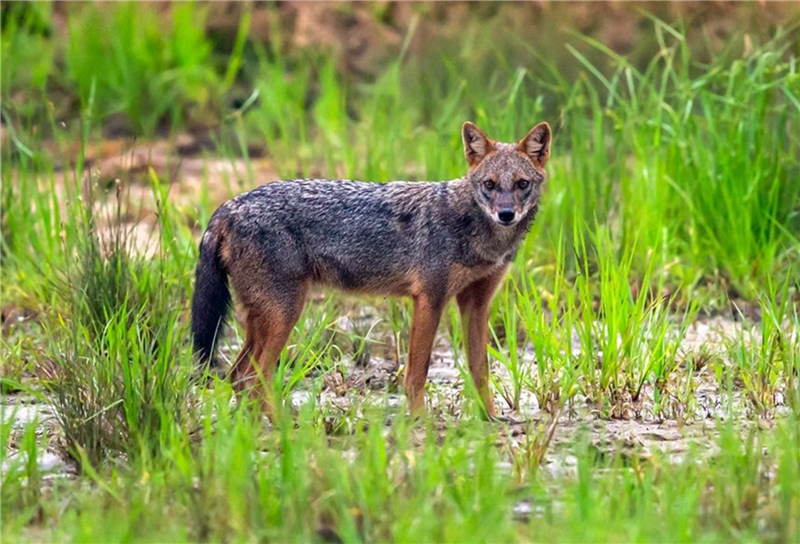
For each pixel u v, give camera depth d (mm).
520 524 7906
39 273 13555
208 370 10398
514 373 10852
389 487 7988
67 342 10508
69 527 7590
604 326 11320
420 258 10836
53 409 10523
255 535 7465
